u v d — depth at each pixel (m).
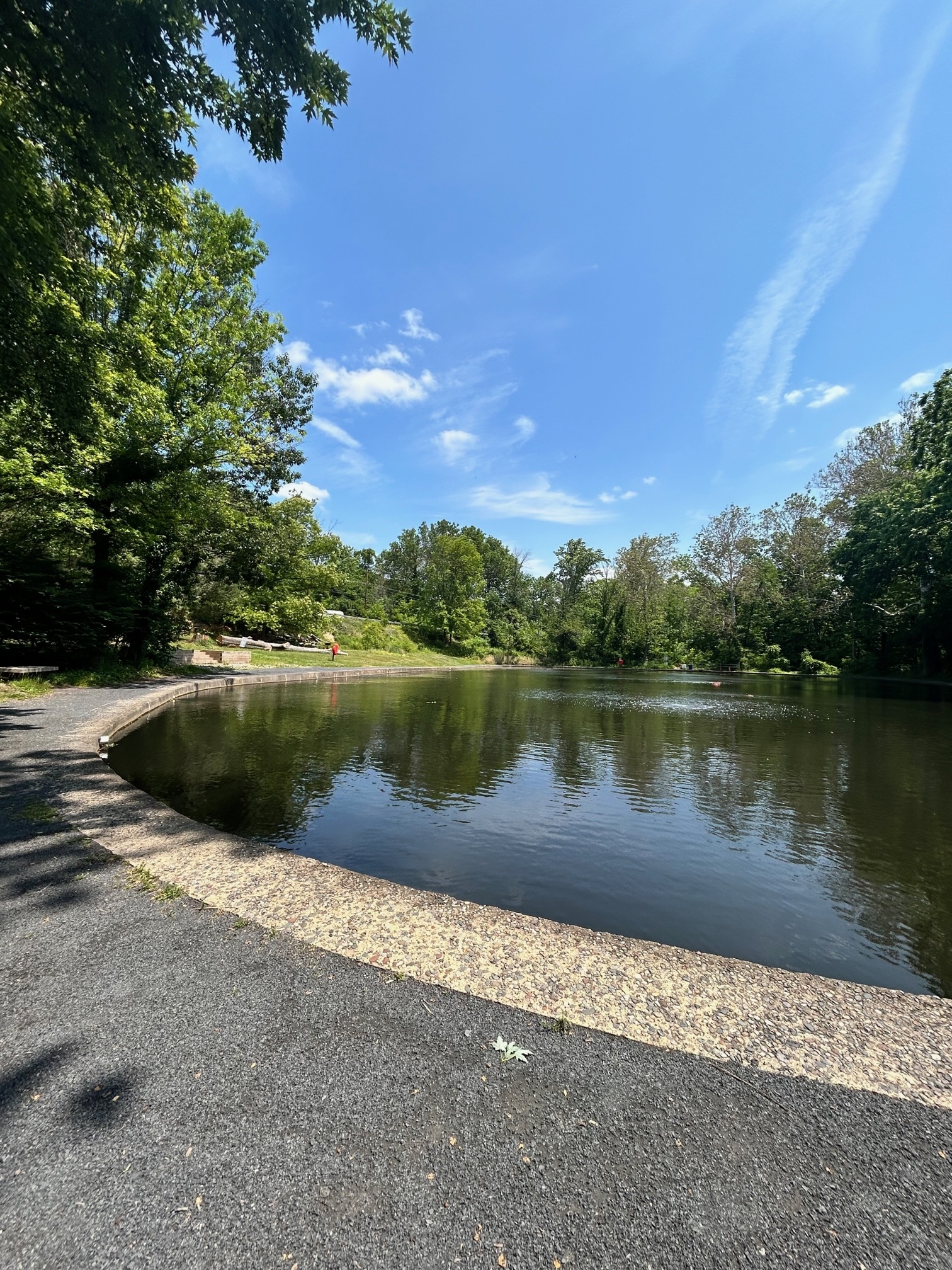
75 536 14.96
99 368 8.84
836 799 6.77
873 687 25.73
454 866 4.58
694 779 7.74
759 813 6.22
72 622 13.55
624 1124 1.73
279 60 4.56
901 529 26.80
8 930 2.75
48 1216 1.40
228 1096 1.79
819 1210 1.47
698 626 47.12
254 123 4.94
